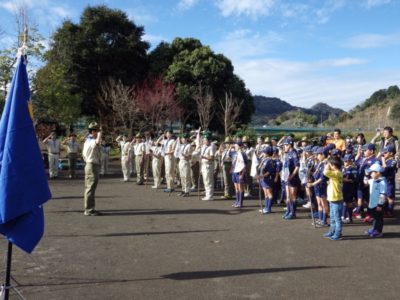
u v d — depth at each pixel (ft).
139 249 23.49
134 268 20.12
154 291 17.15
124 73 106.11
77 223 30.30
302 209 36.99
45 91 78.18
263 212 35.01
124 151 58.18
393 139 33.73
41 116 81.56
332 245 24.53
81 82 104.27
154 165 50.55
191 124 117.29
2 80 69.46
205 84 111.04
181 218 32.55
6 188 14.17
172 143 47.19
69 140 60.85
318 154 31.24
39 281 18.25
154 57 114.83
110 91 97.66
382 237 26.50
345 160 31.50
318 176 30.19
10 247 14.66
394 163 32.45
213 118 113.70
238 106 106.83
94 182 33.12
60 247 23.82
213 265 20.63
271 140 43.70
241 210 36.42
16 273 19.27
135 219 31.96
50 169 60.13
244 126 116.47
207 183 42.45
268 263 20.97
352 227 29.58
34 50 72.74
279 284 18.02
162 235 26.86
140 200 41.50
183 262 21.09
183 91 106.73
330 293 16.99
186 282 18.22
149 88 104.68
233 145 43.88
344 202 31.32
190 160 45.24
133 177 63.98
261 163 35.65
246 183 46.11
